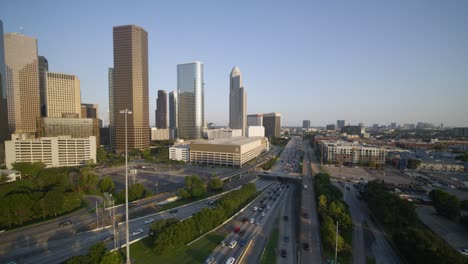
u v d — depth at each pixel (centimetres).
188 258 8794
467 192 18850
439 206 13575
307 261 8662
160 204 14775
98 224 11600
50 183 15988
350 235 10981
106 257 6975
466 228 11831
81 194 16138
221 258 8906
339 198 14862
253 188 16612
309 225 11769
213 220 11306
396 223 11594
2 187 13050
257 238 10688
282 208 14900
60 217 12450
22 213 11294
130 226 11469
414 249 8400
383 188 15925
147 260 8512
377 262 8831
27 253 8938
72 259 6862
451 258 7450
